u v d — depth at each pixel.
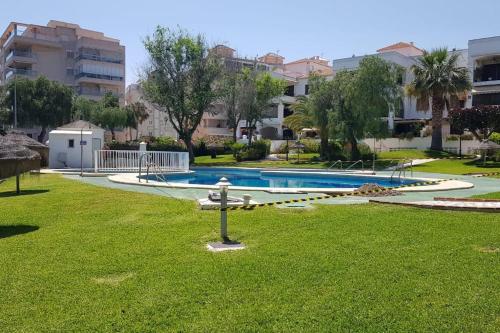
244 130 69.50
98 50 74.12
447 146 44.22
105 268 6.16
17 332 4.23
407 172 28.86
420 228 8.34
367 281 5.38
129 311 4.66
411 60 55.25
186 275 5.75
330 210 10.67
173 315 4.54
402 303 4.71
